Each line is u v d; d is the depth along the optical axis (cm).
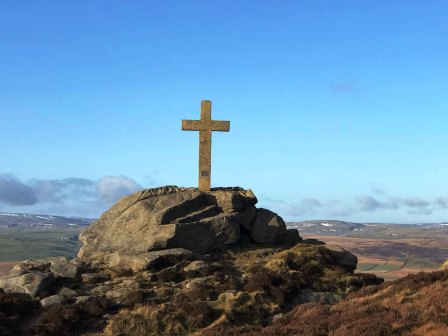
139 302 3091
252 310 3123
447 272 3428
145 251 3722
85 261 3816
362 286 3706
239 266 3769
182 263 3619
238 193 4322
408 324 2603
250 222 4231
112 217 4191
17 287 3156
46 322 2830
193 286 3325
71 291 3198
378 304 3031
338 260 3950
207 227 3956
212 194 4253
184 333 2902
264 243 4212
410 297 3075
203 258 3788
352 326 2594
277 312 3188
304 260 3753
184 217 3959
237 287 3338
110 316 2956
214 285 3347
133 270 3594
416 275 3478
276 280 3409
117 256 3694
